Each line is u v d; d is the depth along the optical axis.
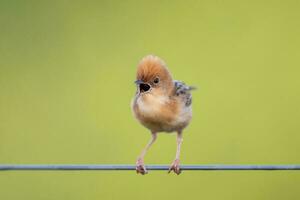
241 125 14.75
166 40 16.27
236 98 15.23
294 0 17.00
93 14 16.56
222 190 13.80
